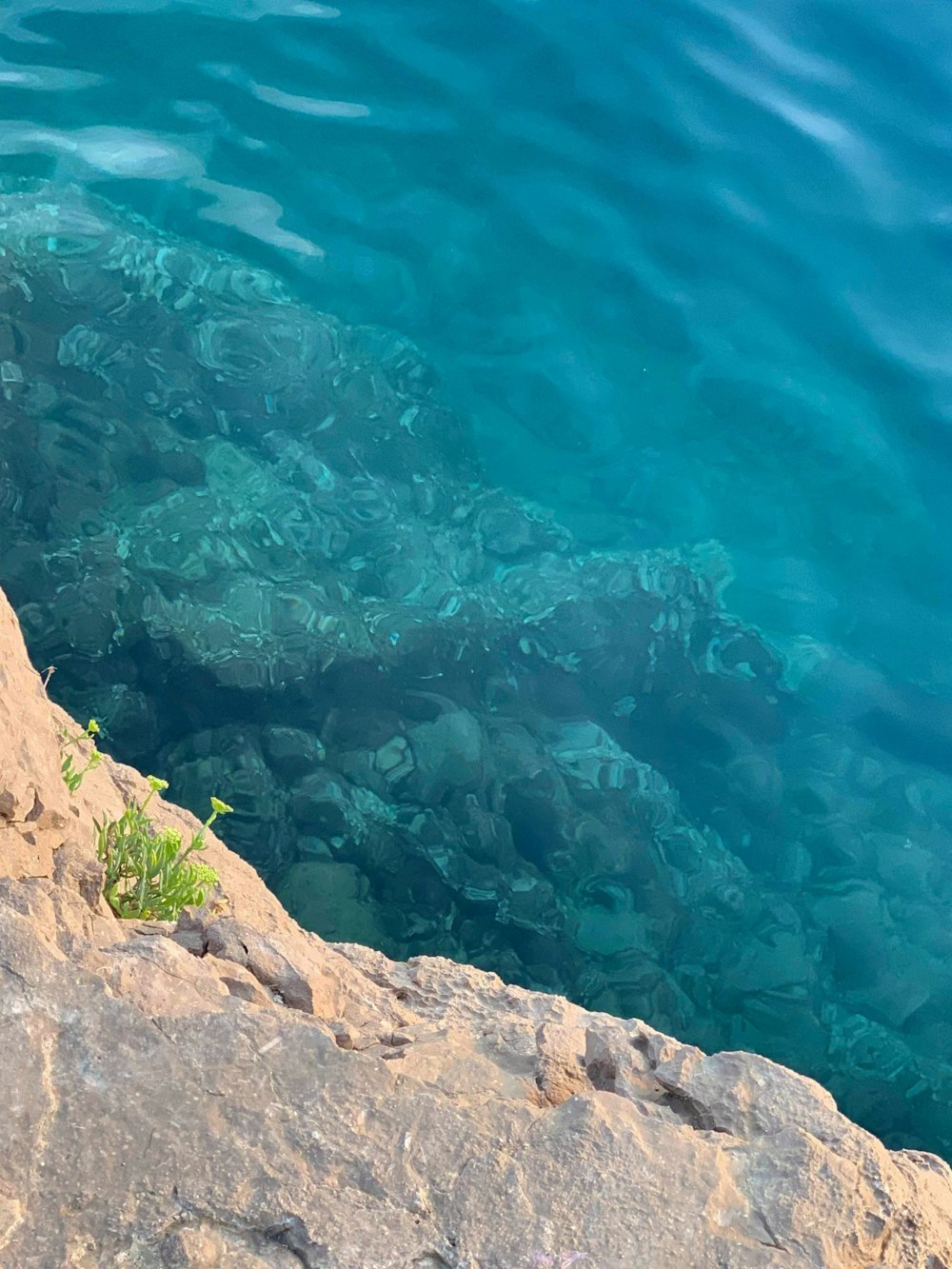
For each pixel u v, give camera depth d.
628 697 7.09
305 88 9.23
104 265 7.81
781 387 8.16
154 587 6.77
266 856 6.28
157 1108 2.38
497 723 6.84
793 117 9.73
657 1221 2.36
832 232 9.00
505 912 6.34
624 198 8.96
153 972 2.71
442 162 8.95
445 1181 2.37
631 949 6.32
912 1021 6.23
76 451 7.04
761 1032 6.14
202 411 7.37
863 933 6.47
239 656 6.72
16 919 2.64
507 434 7.80
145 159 8.51
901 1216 2.51
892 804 6.91
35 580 6.66
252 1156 2.33
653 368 8.17
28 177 8.17
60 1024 2.47
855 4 10.87
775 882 6.62
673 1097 2.81
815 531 7.74
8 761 3.21
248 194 8.48
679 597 7.44
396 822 6.48
